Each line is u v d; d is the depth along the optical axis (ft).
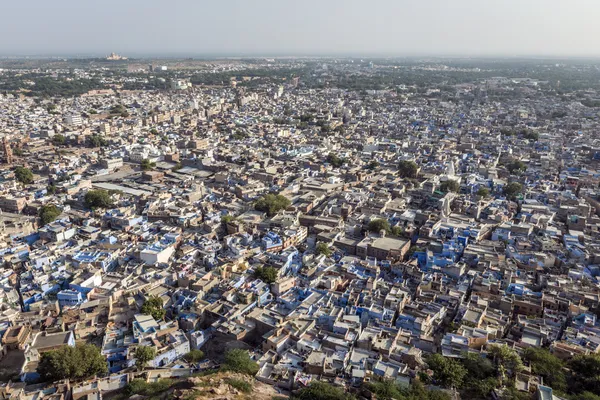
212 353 427.33
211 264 580.30
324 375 369.91
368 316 457.68
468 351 389.60
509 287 513.45
